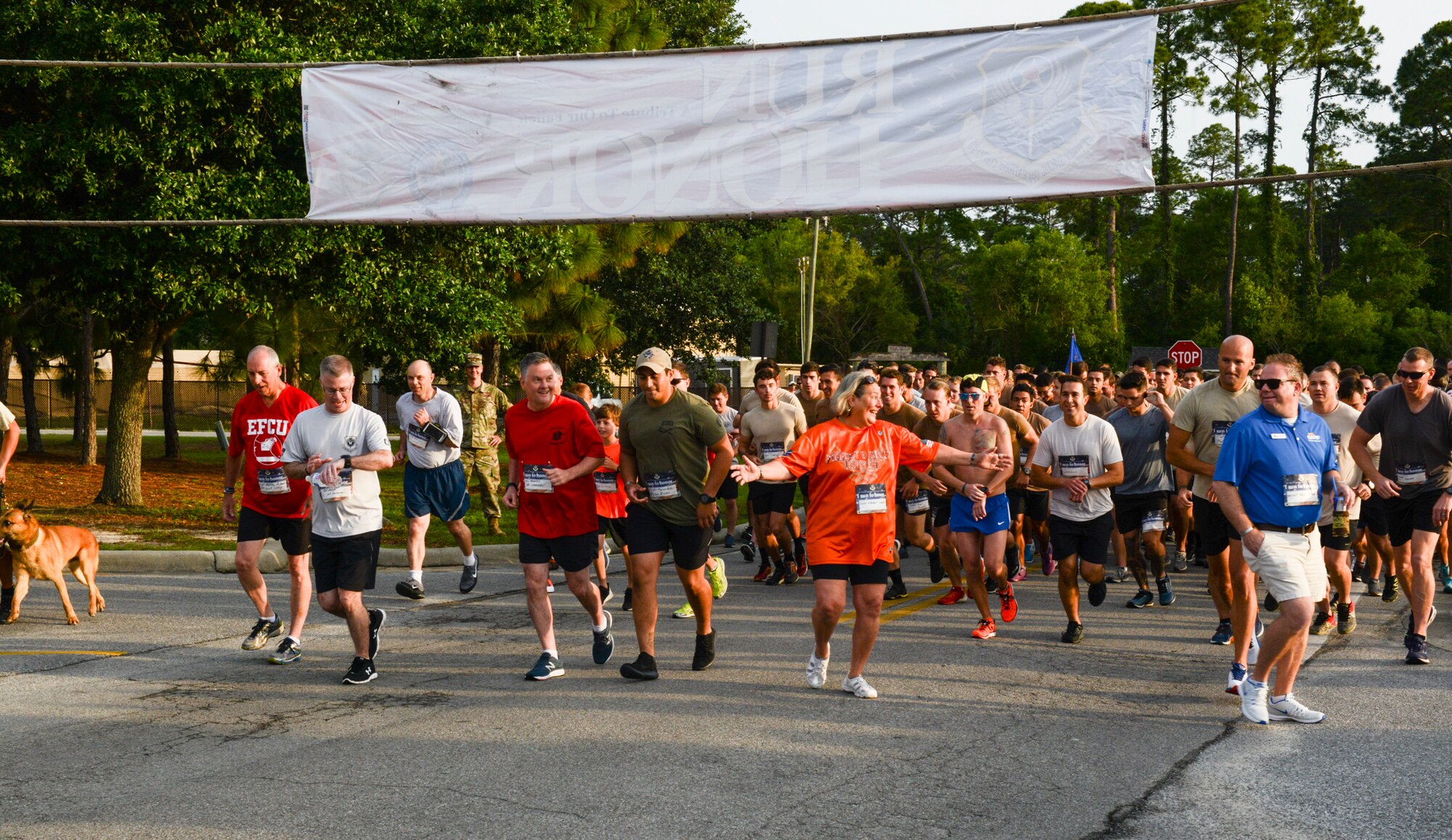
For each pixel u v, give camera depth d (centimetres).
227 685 677
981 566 820
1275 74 5819
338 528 678
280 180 1461
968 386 822
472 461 1347
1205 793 486
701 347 3256
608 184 893
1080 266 6356
